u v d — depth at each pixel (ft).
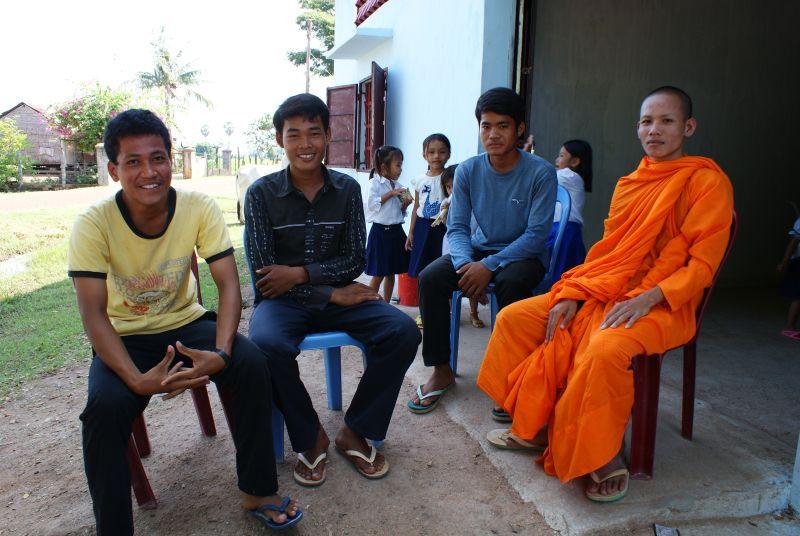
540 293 10.69
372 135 23.13
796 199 21.30
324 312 8.14
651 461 7.15
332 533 6.61
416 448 8.38
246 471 6.54
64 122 64.28
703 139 19.40
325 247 8.37
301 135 7.82
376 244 15.33
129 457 6.90
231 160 106.83
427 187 14.35
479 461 8.04
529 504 7.07
